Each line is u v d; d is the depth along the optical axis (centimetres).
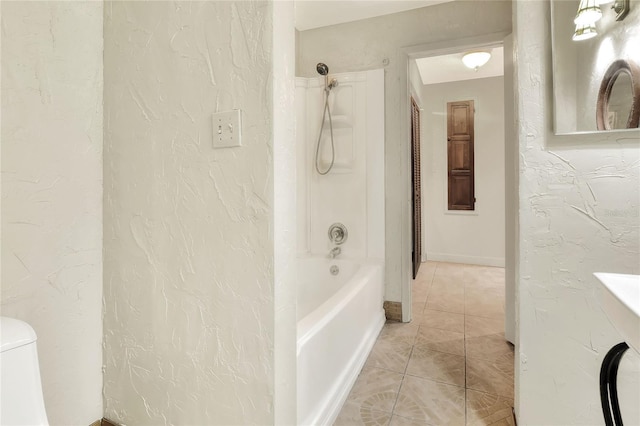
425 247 461
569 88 116
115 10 123
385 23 256
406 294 255
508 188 214
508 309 218
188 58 108
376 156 262
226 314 104
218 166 104
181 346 113
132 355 123
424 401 159
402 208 256
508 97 212
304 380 129
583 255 118
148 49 116
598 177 115
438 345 216
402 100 253
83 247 123
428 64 375
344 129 271
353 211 272
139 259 120
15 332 76
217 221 105
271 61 95
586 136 116
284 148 101
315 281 268
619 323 66
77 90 120
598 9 113
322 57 276
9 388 73
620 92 111
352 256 272
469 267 423
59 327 117
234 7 100
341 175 274
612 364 87
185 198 110
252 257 100
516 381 133
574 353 120
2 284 103
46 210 113
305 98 281
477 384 173
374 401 160
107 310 129
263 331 99
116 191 125
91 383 127
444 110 448
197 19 106
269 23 95
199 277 109
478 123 432
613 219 114
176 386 115
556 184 120
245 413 103
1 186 103
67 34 117
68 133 118
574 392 121
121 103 122
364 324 208
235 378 104
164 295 116
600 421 118
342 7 245
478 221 438
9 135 104
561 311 121
